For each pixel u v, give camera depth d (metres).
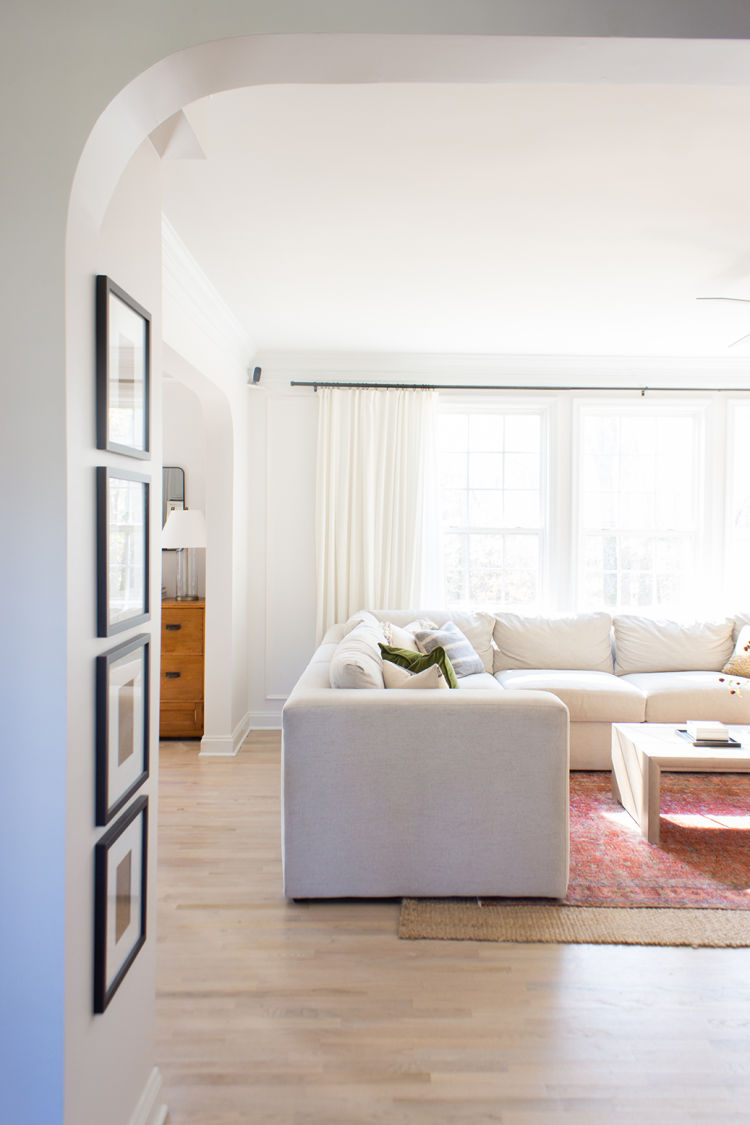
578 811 3.64
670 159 2.38
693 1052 1.93
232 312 4.15
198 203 2.72
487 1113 1.71
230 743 4.61
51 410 1.24
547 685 4.31
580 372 5.23
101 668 1.37
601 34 1.32
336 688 2.92
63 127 1.25
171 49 1.28
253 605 5.16
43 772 1.25
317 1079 1.82
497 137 2.24
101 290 1.37
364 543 5.02
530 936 2.49
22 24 1.27
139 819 1.64
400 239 3.08
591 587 5.41
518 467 5.35
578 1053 1.92
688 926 2.56
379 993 2.17
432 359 5.14
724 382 5.29
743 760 3.20
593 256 3.28
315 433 5.13
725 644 4.85
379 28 1.30
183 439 5.42
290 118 2.12
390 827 2.70
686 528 5.41
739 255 3.27
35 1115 1.24
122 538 1.51
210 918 2.61
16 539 1.24
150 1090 1.68
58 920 1.25
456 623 4.84
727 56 1.39
